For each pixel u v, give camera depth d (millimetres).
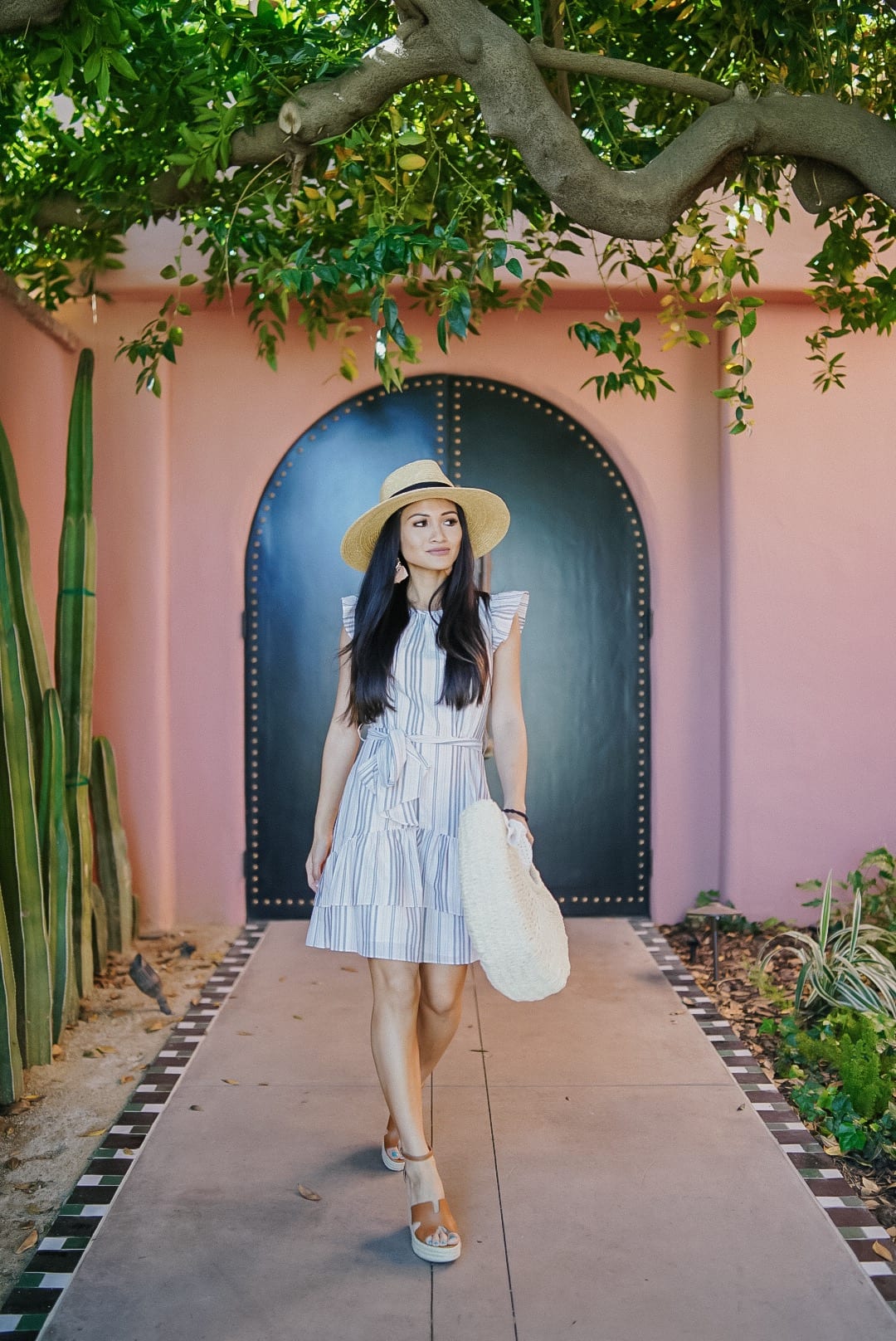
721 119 2775
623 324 3902
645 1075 3506
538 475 5336
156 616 5152
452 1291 2367
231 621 5223
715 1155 2977
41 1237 2613
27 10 2820
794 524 5164
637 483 5289
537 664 5355
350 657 2725
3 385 4184
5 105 3785
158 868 5156
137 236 4879
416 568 2729
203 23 3453
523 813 2631
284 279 3230
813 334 5102
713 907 4535
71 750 4238
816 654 5184
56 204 4027
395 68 2936
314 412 5219
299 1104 3303
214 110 3172
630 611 5379
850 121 2748
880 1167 2932
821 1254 2514
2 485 3822
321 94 3039
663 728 5305
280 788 5309
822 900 4109
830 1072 3498
